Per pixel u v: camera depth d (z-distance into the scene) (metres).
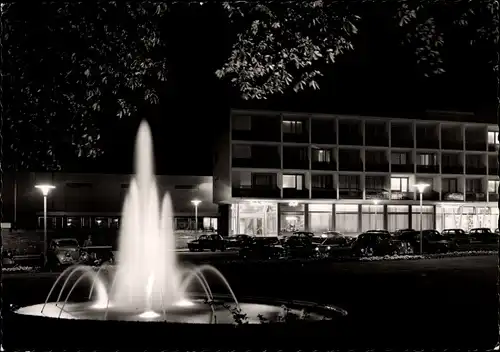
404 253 46.44
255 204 65.19
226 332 9.99
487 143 73.75
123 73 14.66
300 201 65.81
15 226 57.03
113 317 14.19
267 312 14.43
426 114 70.56
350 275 28.14
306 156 66.44
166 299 16.80
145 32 14.42
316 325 10.48
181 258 43.53
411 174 70.25
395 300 18.12
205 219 68.12
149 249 54.97
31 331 10.16
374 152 70.12
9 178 62.34
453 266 34.19
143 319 13.79
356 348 10.39
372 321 12.79
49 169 16.19
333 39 13.19
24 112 14.83
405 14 12.62
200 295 17.08
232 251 54.03
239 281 25.28
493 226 75.06
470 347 10.50
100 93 14.96
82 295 19.53
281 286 22.84
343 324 10.86
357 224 69.12
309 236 53.72
